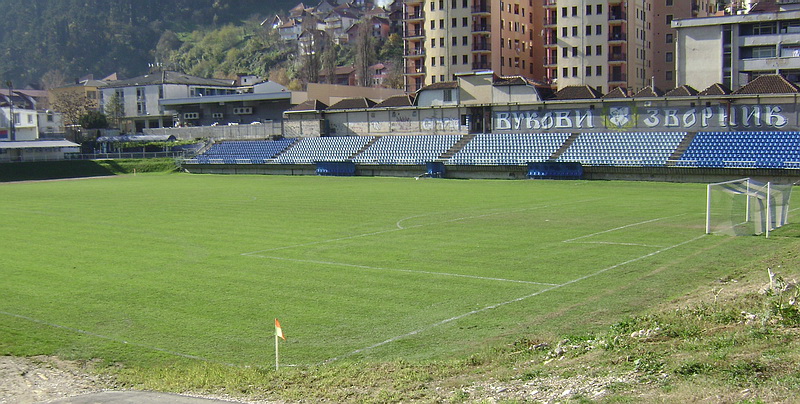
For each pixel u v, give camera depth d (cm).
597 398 1538
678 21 10606
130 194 7444
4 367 2128
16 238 4416
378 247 3847
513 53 14612
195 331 2417
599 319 2369
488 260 3425
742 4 13312
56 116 16812
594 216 4900
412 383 1809
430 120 10581
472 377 1812
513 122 9888
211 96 14475
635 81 12812
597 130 9256
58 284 3109
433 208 5584
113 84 16712
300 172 10256
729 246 3591
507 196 6475
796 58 9950
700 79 10581
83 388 1950
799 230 4012
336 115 11462
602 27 12294
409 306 2648
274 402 1748
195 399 1791
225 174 10781
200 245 4038
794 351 1683
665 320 2166
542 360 1919
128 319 2569
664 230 4178
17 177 10544
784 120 8138
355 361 2067
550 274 3092
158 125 16300
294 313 2597
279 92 13850
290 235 4331
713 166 7450
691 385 1535
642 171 7812
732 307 2223
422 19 14850
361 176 9519
